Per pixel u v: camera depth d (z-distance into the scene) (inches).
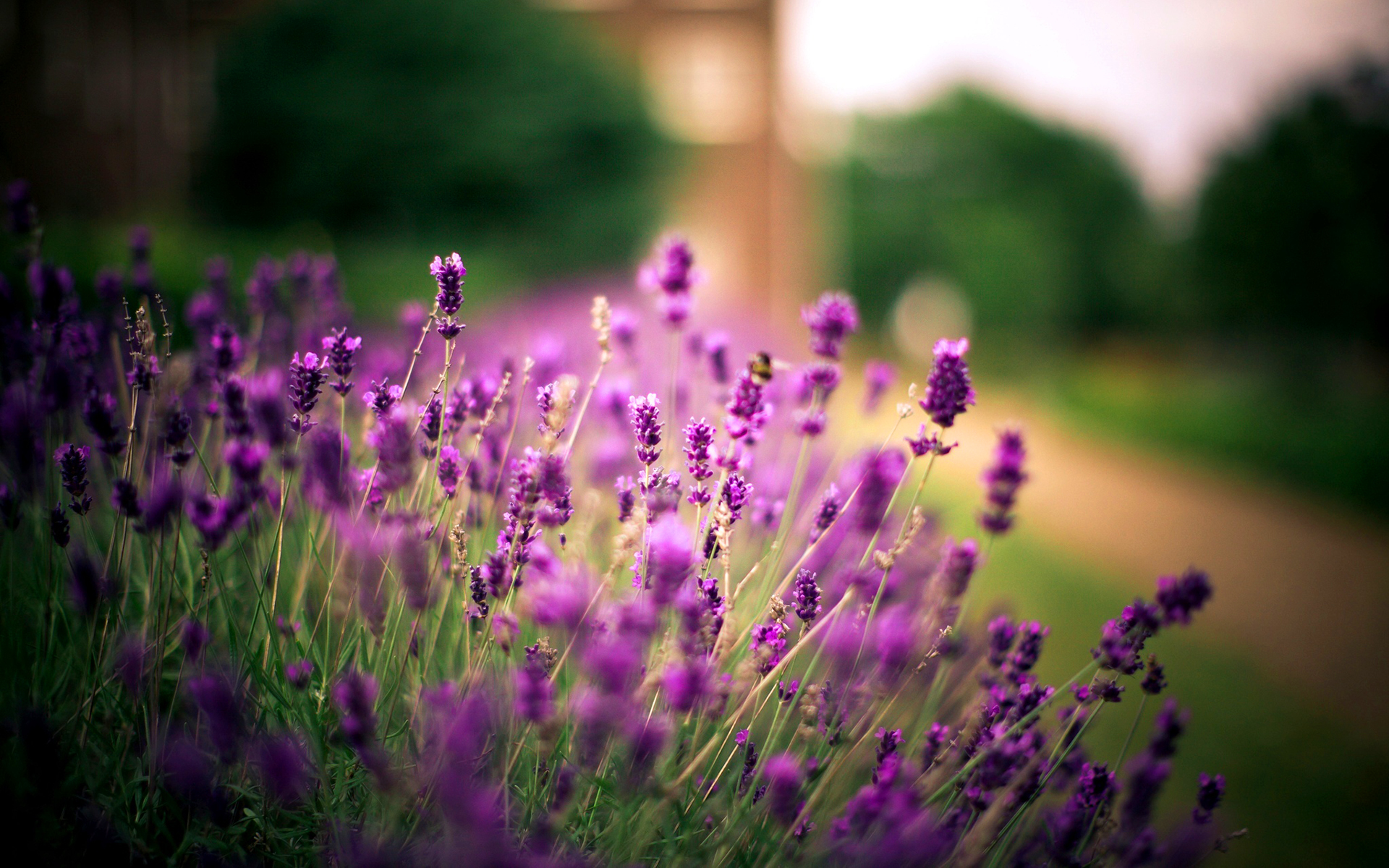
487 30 586.6
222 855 48.5
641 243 633.0
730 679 58.6
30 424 60.7
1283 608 318.0
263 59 583.5
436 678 62.1
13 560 57.4
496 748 54.4
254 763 50.5
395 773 50.3
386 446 53.4
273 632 55.2
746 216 1103.6
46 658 55.8
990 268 1809.8
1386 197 844.0
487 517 68.3
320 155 577.9
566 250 609.0
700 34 1087.6
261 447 57.6
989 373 1601.9
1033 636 67.3
